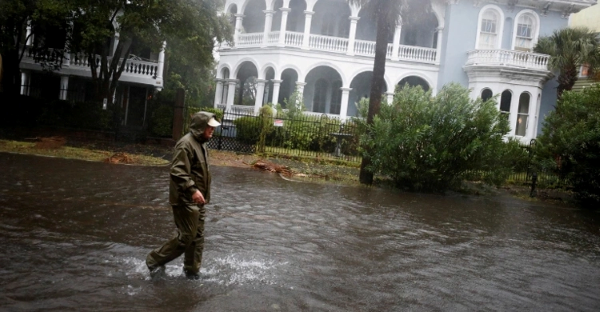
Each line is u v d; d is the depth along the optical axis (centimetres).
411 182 1522
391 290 531
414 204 1239
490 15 2875
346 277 562
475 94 2758
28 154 1427
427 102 1504
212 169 1522
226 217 834
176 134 2069
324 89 3119
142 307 415
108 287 456
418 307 485
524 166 1909
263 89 2911
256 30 3281
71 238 611
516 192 1736
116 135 2080
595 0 2805
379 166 1503
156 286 469
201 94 3894
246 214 879
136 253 573
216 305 434
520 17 2870
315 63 2848
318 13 3067
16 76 2148
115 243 606
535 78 2686
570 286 612
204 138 497
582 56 2441
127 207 834
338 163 2041
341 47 2884
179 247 485
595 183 1527
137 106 2862
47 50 2317
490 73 2702
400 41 3100
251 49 2956
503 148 1551
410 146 1443
